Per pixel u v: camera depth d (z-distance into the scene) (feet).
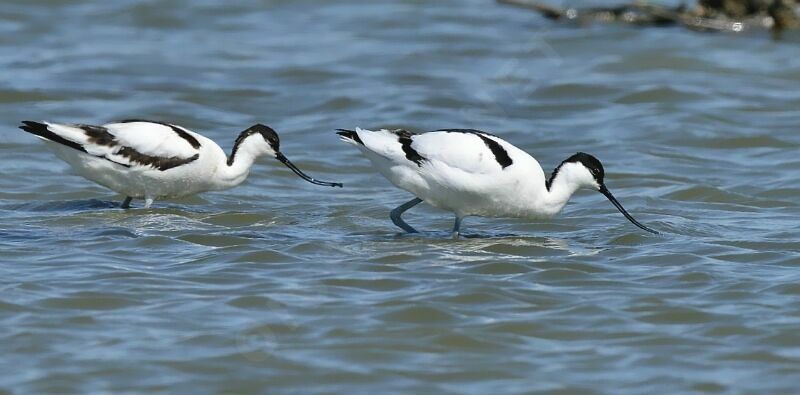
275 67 82.84
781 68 81.10
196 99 75.15
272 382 32.96
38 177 57.77
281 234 47.80
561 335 36.58
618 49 85.56
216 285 40.40
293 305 38.47
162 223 49.06
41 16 96.02
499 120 72.13
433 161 45.65
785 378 33.45
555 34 90.07
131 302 38.58
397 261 43.68
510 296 39.65
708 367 34.24
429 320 37.42
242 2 102.12
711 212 53.47
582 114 73.36
